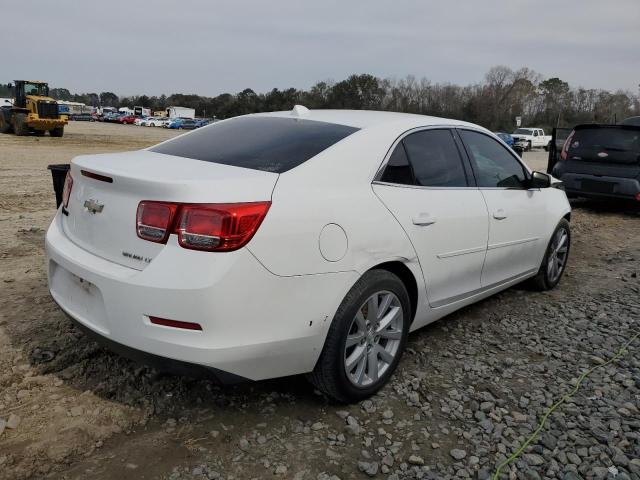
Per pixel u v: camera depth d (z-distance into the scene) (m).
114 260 2.67
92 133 37.72
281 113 3.79
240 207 2.48
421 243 3.31
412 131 3.53
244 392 3.16
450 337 4.10
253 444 2.70
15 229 6.87
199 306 2.40
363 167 3.09
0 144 22.69
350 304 2.86
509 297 5.11
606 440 2.83
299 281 2.65
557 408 3.15
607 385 3.45
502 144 4.46
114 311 2.56
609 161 9.61
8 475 2.41
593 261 6.71
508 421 2.99
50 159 17.28
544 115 78.94
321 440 2.76
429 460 2.65
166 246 2.47
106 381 3.20
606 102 81.38
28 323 3.93
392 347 3.25
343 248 2.82
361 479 2.50
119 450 2.62
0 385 3.10
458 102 75.50
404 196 3.25
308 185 2.80
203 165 2.88
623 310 4.86
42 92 30.61
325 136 3.18
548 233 4.95
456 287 3.81
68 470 2.47
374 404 3.10
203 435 2.76
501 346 3.97
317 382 2.96
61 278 3.02
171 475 2.46
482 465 2.63
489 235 4.00
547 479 2.55
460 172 3.86
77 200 2.94
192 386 3.19
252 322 2.53
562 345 4.05
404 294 3.22
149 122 73.62
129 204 2.60
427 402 3.15
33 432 2.71
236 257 2.45
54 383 3.16
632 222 9.52
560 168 10.09
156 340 2.47
